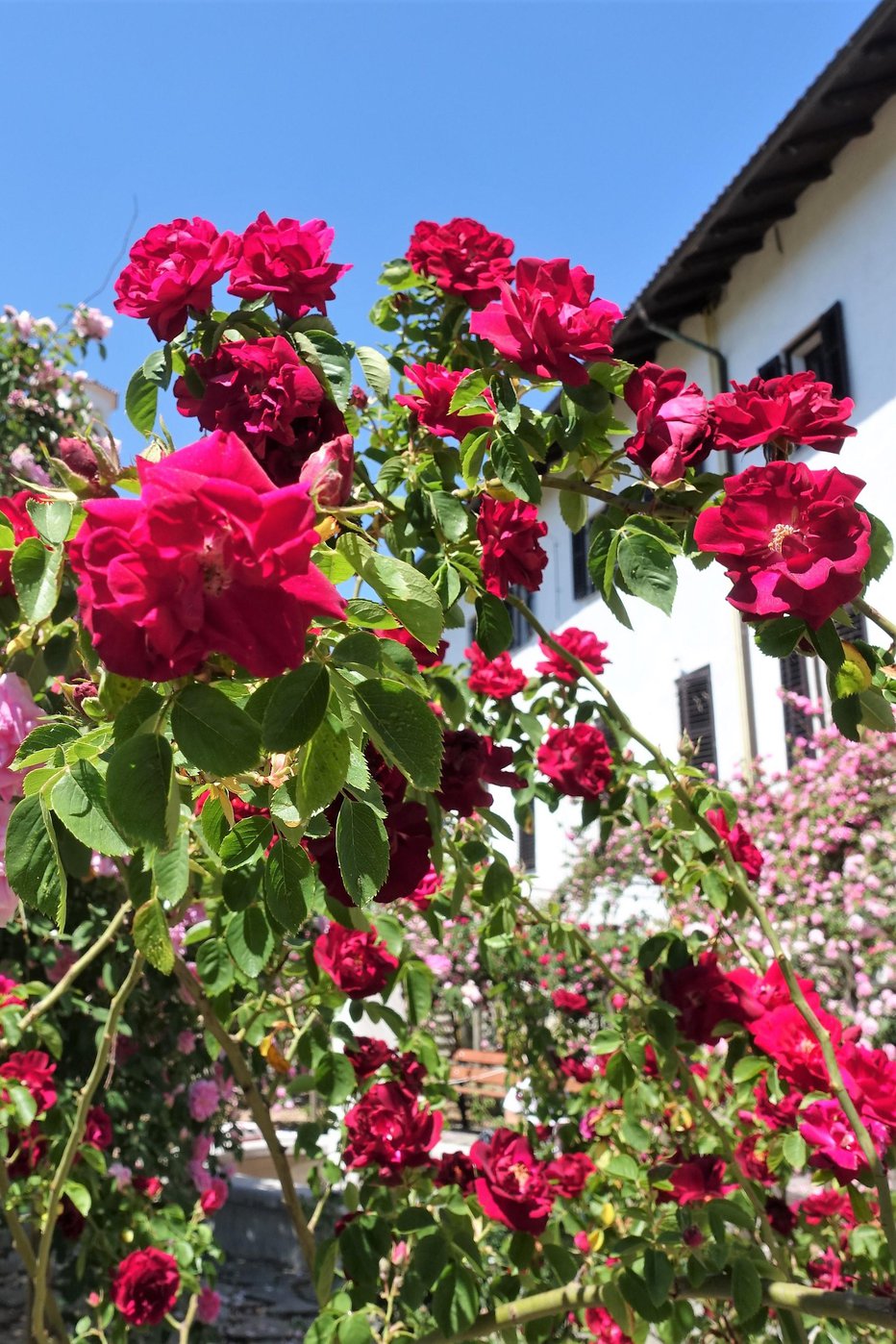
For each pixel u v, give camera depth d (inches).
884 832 283.3
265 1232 237.9
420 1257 69.7
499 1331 69.2
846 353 326.0
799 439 47.1
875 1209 88.6
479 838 85.2
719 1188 76.2
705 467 348.8
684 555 48.4
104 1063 73.2
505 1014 191.9
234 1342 191.5
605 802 104.8
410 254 83.2
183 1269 120.7
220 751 28.7
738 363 385.1
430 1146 78.6
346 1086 79.4
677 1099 108.0
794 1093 81.1
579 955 89.0
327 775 31.2
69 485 36.2
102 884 162.2
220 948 75.9
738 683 377.1
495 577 66.4
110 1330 115.0
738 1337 89.6
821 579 39.5
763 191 330.3
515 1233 75.0
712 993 79.0
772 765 361.4
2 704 36.6
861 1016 260.5
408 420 70.1
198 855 61.7
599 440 54.2
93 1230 123.0
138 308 49.4
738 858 97.5
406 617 34.3
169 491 26.1
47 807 31.8
